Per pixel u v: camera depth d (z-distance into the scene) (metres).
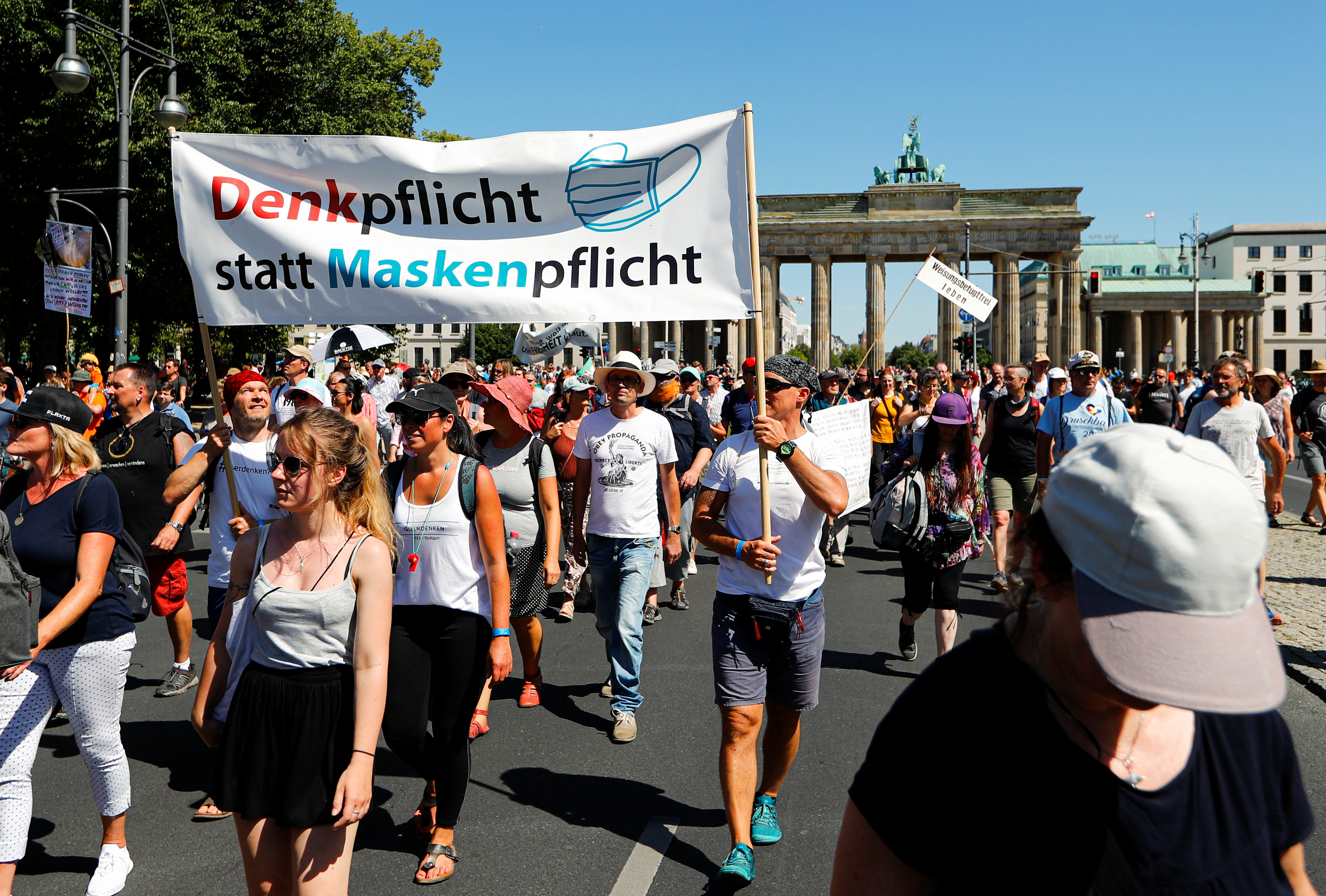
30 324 36.69
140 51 17.84
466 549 4.56
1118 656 1.37
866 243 80.12
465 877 4.36
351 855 3.31
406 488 4.67
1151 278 123.50
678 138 5.09
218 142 5.28
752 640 4.33
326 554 3.25
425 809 4.82
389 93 39.12
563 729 6.33
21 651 3.73
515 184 5.20
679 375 12.80
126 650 4.39
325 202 5.28
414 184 5.24
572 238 5.18
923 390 12.04
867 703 6.69
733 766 4.29
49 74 16.50
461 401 8.07
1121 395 27.20
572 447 9.36
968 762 1.58
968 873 1.60
